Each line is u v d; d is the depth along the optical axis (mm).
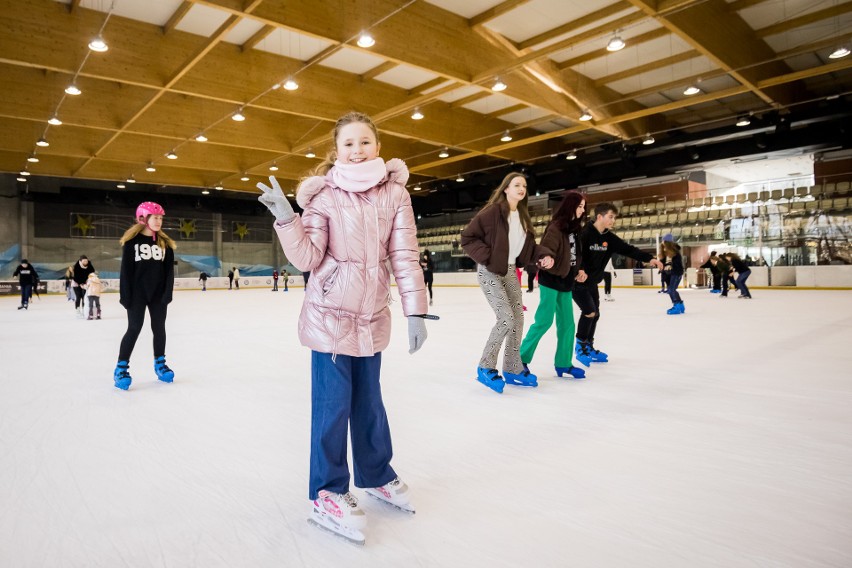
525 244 2852
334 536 1255
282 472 1692
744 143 14383
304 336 1336
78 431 2154
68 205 23156
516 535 1237
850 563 1093
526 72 10430
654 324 5992
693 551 1150
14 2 7809
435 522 1315
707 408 2373
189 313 9125
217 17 8844
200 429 2178
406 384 2996
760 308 7953
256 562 1136
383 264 1365
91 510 1411
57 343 5137
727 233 16188
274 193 1206
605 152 16578
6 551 1189
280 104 10445
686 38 8039
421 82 11938
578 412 2344
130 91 12102
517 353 2883
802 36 9641
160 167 20359
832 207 14422
